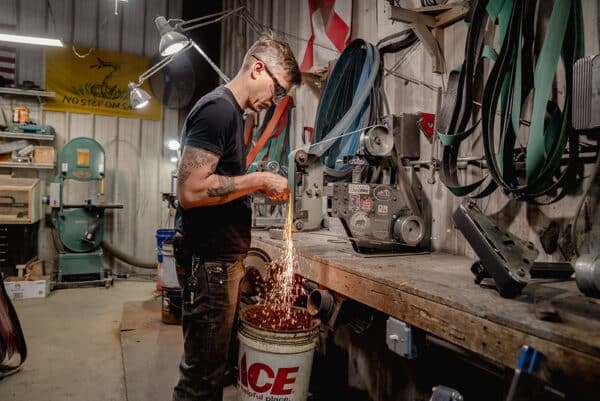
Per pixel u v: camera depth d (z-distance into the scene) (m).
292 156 2.65
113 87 5.75
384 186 2.06
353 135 2.70
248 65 1.57
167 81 5.93
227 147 1.48
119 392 2.59
